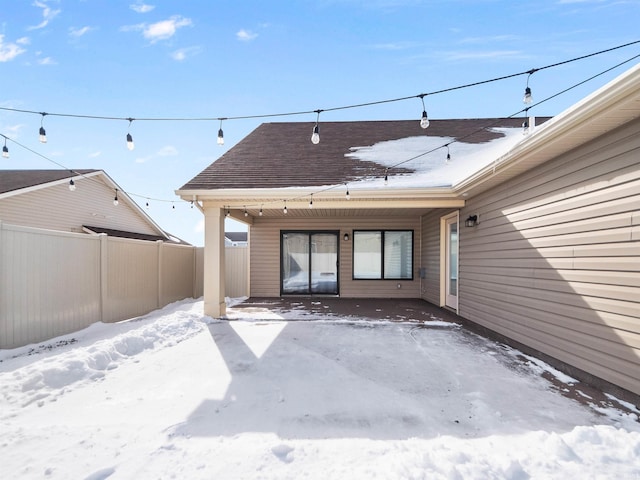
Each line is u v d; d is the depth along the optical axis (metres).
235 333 6.11
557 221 4.38
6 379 3.60
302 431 2.83
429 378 4.00
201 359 4.67
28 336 4.95
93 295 6.29
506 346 5.38
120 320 7.06
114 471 2.29
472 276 6.90
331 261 10.77
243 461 2.41
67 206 13.01
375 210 9.23
